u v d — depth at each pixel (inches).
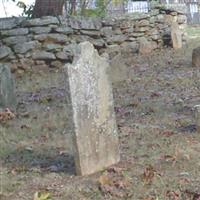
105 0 519.5
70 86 160.6
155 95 283.0
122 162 174.7
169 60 398.0
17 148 198.4
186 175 161.6
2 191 155.5
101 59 169.9
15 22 391.2
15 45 386.9
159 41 466.3
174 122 223.0
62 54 399.9
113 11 595.8
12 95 264.5
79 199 148.6
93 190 153.6
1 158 187.9
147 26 460.8
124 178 159.6
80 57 163.6
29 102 283.0
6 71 262.2
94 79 167.0
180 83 310.8
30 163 180.9
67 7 494.6
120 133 209.3
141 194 149.4
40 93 306.7
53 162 180.7
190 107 249.3
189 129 211.0
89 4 529.0
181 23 482.6
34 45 392.2
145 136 204.2
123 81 328.8
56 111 254.8
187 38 499.5
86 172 164.9
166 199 146.3
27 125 229.0
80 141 163.5
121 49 445.1
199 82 310.5
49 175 167.0
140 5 644.1
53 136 212.1
